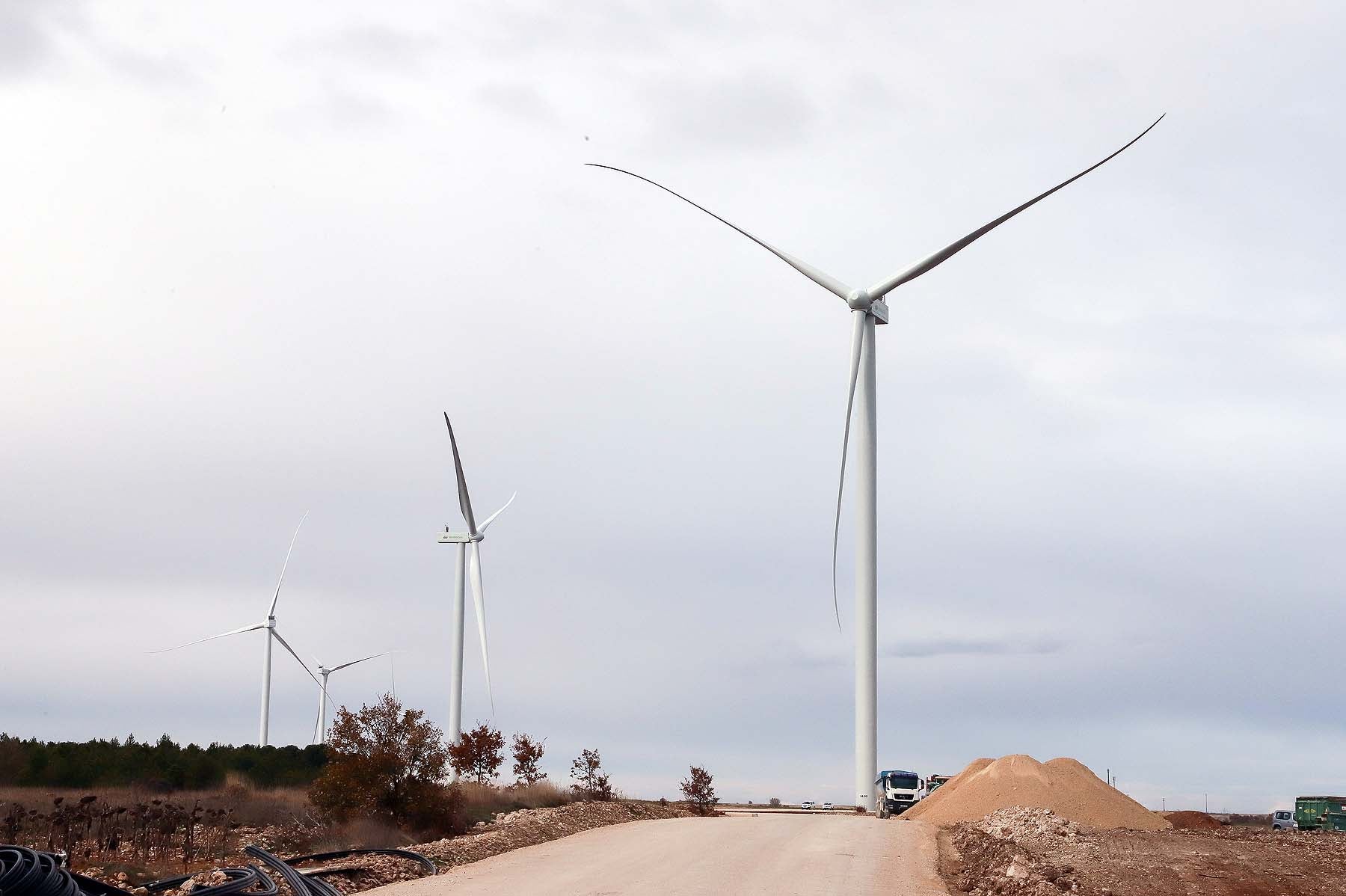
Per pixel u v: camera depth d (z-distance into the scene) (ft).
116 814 101.35
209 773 164.45
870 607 198.08
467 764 178.09
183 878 75.61
